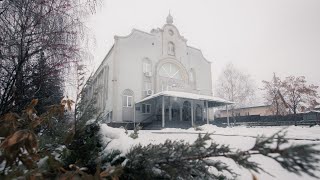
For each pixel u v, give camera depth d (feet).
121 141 7.73
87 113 7.80
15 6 18.51
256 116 113.29
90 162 6.68
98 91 8.44
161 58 103.60
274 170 12.74
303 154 3.59
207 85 116.26
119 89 89.25
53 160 4.99
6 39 17.78
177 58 108.88
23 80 18.62
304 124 81.82
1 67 18.06
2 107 16.60
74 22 22.30
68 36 21.31
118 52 92.48
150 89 97.60
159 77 101.40
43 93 19.84
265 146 4.16
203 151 5.00
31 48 19.08
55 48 19.85
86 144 7.00
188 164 5.18
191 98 84.53
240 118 122.93
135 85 93.40
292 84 125.59
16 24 18.70
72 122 7.50
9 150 4.01
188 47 115.03
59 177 4.30
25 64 19.17
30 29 19.07
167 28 109.70
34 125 5.20
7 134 4.66
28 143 4.14
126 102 90.38
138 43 98.53
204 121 92.68
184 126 85.76
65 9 20.90
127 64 93.56
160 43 105.29
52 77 20.03
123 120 87.71
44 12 19.70
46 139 6.81
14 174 4.12
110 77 94.79
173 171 5.23
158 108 94.94
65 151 6.51
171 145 5.41
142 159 5.67
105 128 8.31
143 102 91.97
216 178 6.02
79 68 8.29
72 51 20.79
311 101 121.90
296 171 3.72
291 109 125.39
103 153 7.11
